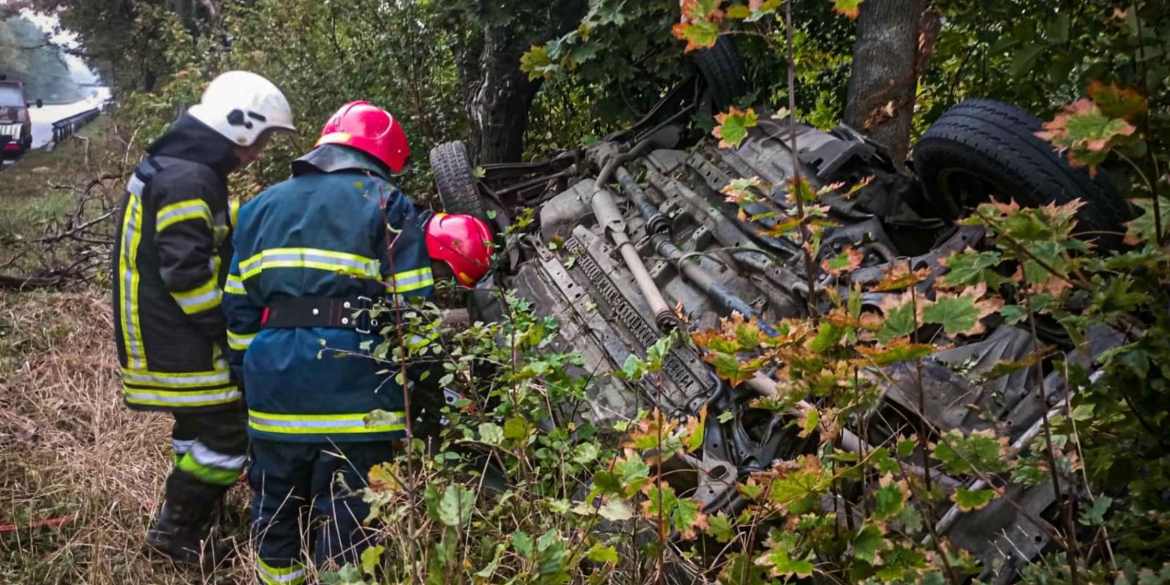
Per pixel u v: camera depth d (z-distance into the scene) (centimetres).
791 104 211
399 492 254
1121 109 177
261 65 781
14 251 768
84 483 402
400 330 292
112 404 472
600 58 527
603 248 432
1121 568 217
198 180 355
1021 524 274
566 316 418
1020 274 219
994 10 520
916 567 204
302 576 335
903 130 499
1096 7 427
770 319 362
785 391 214
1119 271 216
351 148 347
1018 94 390
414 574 242
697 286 387
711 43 214
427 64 747
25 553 363
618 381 378
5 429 453
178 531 370
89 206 923
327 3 757
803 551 222
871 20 494
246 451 380
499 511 284
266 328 329
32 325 566
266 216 334
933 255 343
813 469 205
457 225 354
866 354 189
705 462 328
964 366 307
